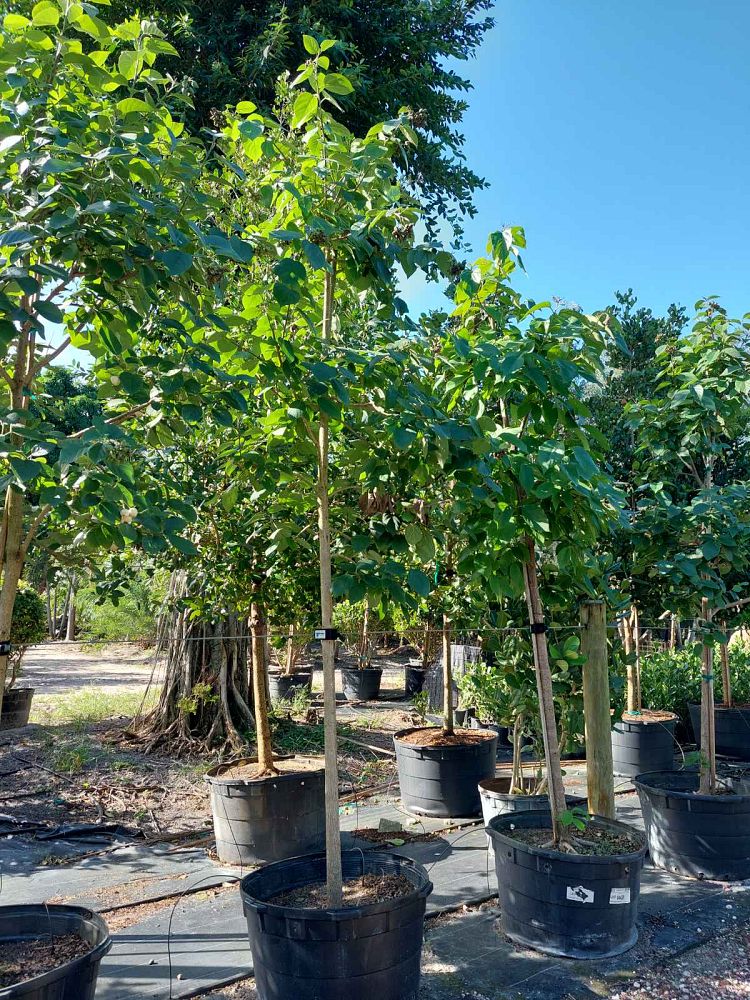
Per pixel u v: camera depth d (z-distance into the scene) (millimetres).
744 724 7109
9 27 2158
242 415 3436
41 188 2068
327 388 2488
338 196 2715
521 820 3764
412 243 2975
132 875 4227
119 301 2305
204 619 4809
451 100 9773
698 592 4410
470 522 3270
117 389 2639
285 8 7762
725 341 4320
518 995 2873
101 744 6863
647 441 4676
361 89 8102
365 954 2557
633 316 8133
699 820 4062
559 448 2973
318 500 3145
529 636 4422
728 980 3004
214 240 2078
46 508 2400
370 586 2580
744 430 4855
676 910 3660
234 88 7723
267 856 4340
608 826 3674
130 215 2049
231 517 4277
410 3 9453
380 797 5875
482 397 3260
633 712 6832
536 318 3242
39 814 5246
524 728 4945
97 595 4461
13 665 8578
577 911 3150
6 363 2734
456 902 3742
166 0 7605
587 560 3891
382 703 10844
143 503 2332
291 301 2244
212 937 3389
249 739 7004
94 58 2299
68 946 2439
